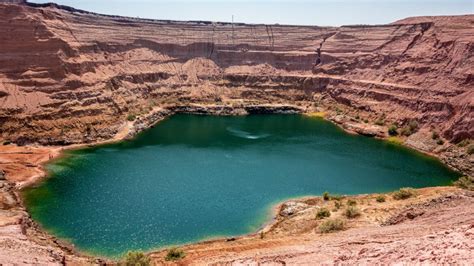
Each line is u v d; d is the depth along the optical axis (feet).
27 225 170.40
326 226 153.89
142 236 170.81
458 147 284.00
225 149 299.17
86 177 234.38
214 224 182.60
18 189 212.23
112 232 173.47
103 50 395.75
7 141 270.26
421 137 311.88
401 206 171.01
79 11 403.13
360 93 401.08
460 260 64.34
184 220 185.78
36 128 286.05
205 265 116.67
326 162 273.13
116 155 276.21
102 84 352.90
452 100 316.19
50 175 234.38
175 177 239.71
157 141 314.76
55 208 194.08
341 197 207.82
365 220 160.25
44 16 345.51
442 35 379.35
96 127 312.71
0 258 104.58
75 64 338.95
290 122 384.68
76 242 164.66
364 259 83.46
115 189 218.79
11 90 296.51
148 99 401.70
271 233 167.94
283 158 280.31
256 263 107.76
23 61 312.71
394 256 78.84
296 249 119.44
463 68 331.98
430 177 247.91
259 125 372.17
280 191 222.07
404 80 377.30
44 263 115.24
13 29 318.86
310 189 225.97
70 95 318.04
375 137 333.21
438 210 148.97
